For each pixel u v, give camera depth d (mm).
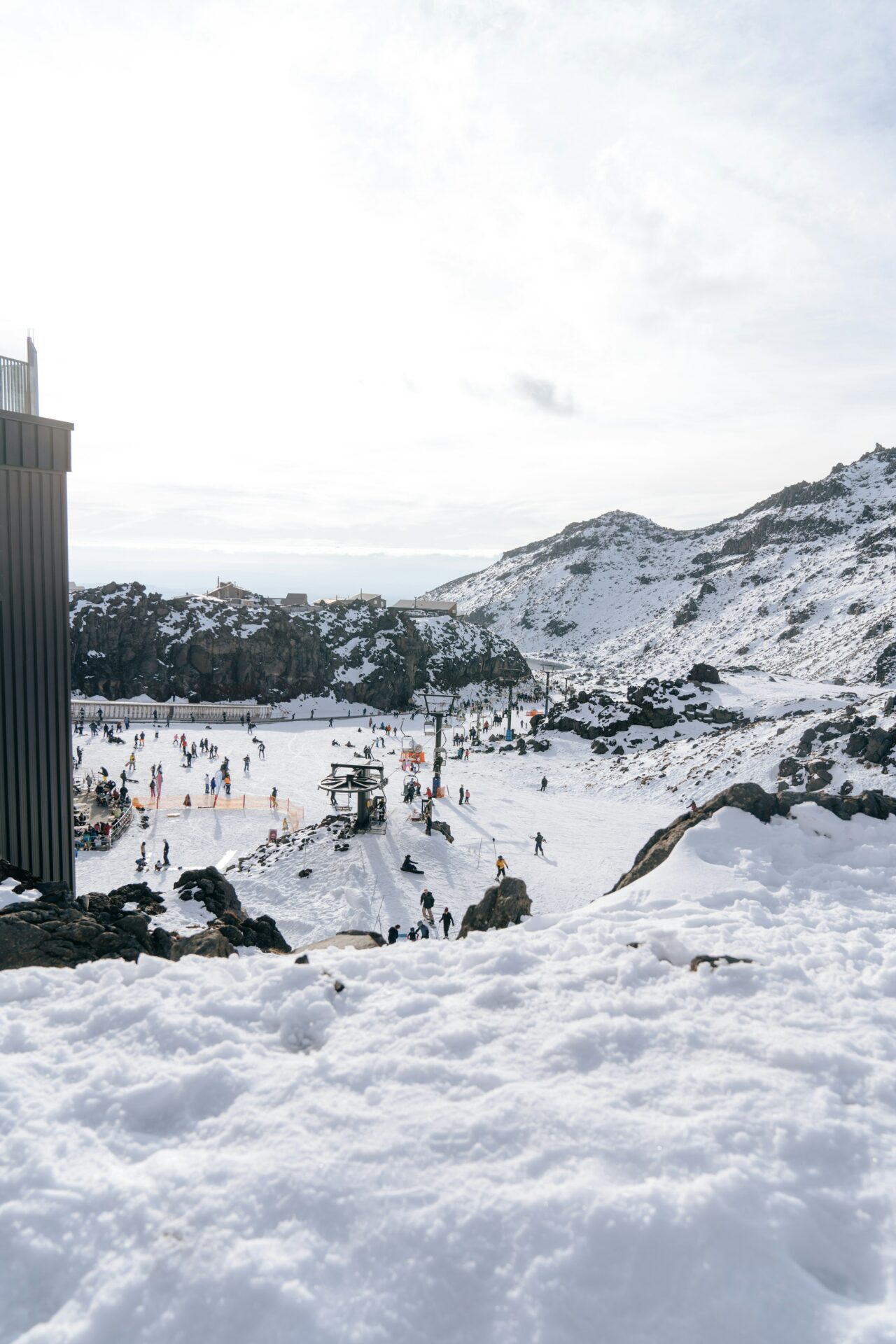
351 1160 4078
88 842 32781
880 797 11930
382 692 97812
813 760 38375
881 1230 3744
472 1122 4387
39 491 15484
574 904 25547
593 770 52594
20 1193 3768
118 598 87938
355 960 6734
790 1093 4715
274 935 14367
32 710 15586
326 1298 3287
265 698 88500
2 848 15078
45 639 15703
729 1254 3484
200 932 11891
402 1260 3484
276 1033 5613
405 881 26531
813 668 114000
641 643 182500
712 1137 4262
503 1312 3264
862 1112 4582
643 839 35188
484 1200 3781
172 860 31891
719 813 11156
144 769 51781
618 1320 3234
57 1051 5176
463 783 49000
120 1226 3584
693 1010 5891
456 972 6680
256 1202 3752
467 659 112625
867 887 9367
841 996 6133
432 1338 3174
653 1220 3604
